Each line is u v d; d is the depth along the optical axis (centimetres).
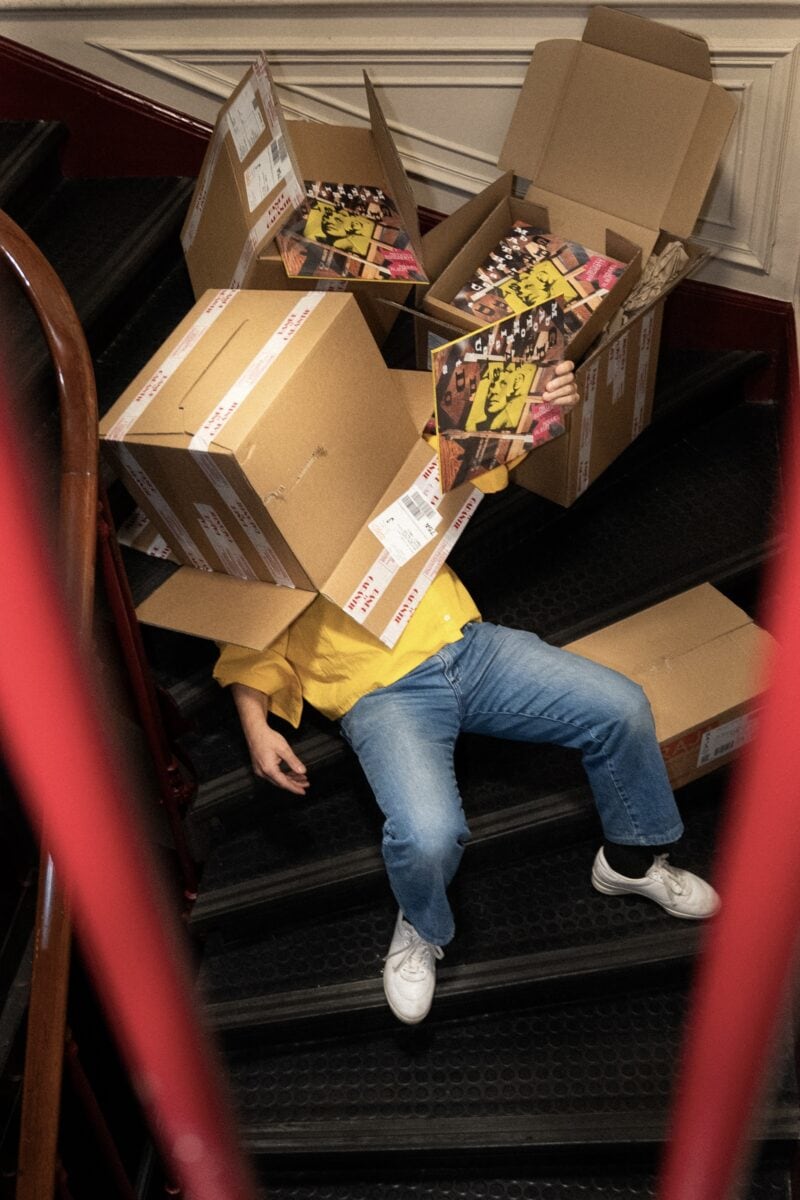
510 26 269
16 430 239
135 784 242
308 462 214
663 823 230
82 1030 230
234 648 229
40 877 175
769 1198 229
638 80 250
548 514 271
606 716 222
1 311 259
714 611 253
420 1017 231
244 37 286
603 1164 235
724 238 286
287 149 233
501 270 259
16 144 298
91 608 185
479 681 232
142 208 298
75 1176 227
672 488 286
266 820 255
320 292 223
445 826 212
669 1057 236
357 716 229
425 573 230
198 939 252
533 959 239
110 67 298
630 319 244
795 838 238
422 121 290
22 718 212
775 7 252
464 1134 230
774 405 303
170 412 213
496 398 225
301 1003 240
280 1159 235
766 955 236
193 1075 239
